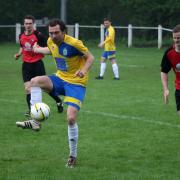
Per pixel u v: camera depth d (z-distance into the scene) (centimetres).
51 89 1280
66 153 1348
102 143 1455
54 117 1834
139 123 1728
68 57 1235
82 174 1171
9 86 2669
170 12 6531
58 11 7294
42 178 1141
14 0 7112
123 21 7156
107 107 2038
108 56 3009
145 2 6675
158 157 1316
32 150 1376
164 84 1370
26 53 1914
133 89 2572
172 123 1736
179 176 1162
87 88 2602
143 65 3900
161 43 5838
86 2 7244
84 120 1773
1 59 4338
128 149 1390
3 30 6675
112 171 1197
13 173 1177
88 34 6612
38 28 6594
